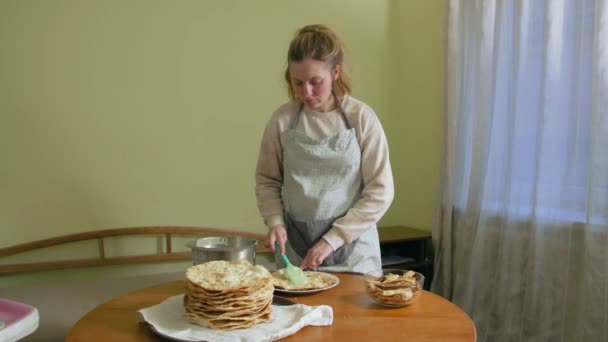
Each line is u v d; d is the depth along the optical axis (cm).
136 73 229
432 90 280
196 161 244
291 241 151
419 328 103
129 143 229
